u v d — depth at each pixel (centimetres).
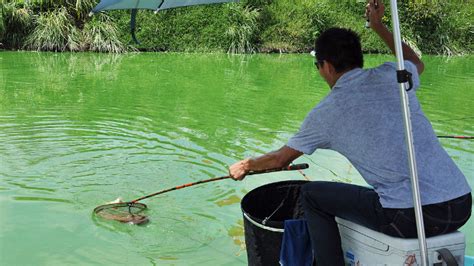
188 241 401
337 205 241
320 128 235
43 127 721
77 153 607
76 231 412
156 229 420
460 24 2195
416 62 281
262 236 267
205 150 631
